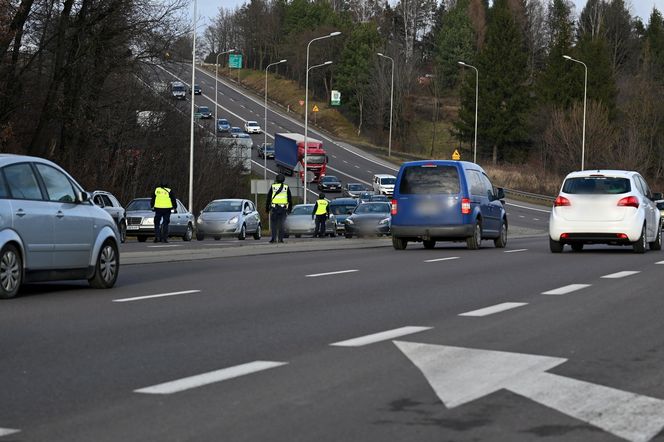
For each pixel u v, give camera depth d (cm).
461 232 2623
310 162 8988
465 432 585
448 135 13362
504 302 1295
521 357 848
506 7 11519
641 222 2384
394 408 647
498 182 9412
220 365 809
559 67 10912
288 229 4516
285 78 16975
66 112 4500
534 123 10975
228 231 3953
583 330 1026
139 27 4528
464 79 12044
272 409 643
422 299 1333
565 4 16075
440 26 17588
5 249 1297
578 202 2402
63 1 4344
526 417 623
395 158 11369
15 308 1214
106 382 736
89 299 1327
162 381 739
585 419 619
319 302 1294
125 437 569
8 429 588
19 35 4122
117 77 4941
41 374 768
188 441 561
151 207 3878
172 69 4944
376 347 904
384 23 17088
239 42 19488
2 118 4306
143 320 1103
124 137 5372
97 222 1470
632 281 1612
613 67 13212
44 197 1377
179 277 1708
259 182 5384
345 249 2798
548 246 2989
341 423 605
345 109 14750
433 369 788
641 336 984
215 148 6569
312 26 17862
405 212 2655
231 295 1384
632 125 8981
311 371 779
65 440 562
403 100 13225
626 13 15400
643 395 692
